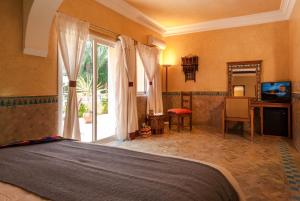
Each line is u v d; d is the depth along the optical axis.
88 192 0.91
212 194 0.96
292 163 2.91
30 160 1.40
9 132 2.32
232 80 5.32
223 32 5.39
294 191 2.11
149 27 5.31
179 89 5.97
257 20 5.00
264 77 5.00
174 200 0.84
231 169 2.70
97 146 1.78
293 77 4.20
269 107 4.67
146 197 0.86
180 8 4.53
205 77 5.64
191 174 1.12
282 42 4.82
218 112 5.49
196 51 5.73
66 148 1.71
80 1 3.31
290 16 4.46
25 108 2.49
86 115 3.83
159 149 3.62
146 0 4.11
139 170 1.17
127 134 4.32
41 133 2.69
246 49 5.17
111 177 1.07
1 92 2.26
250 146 3.80
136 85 4.66
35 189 0.95
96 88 3.79
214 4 4.34
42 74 2.71
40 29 2.52
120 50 4.16
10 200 0.87
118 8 4.14
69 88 3.01
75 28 3.07
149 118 4.96
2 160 1.41
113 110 4.29
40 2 2.35
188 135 4.70
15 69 2.39
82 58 3.21
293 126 4.11
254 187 2.20
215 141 4.17
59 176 1.10
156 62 5.45
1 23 2.25
